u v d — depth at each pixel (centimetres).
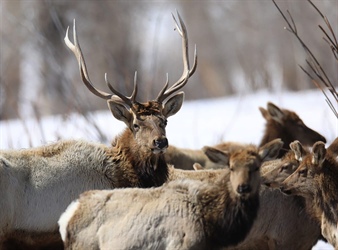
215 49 12469
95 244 3106
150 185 3572
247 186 3039
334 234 3312
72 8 9631
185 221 3056
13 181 3344
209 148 3145
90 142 3566
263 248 3453
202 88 12169
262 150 3117
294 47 10688
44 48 8444
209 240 3078
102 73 9400
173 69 12325
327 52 9575
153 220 3072
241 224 3089
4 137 5812
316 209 3356
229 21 12481
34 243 3397
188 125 6525
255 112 6850
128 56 9562
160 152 3503
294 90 9275
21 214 3356
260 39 11912
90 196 3178
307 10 10712
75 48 3806
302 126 4459
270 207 3406
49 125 6212
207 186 3120
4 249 3353
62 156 3478
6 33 9919
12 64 10044
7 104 7375
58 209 3397
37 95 9438
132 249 3061
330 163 3341
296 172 3356
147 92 6150
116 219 3106
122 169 3550
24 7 9538
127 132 3622
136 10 10931
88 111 6069
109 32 9769
